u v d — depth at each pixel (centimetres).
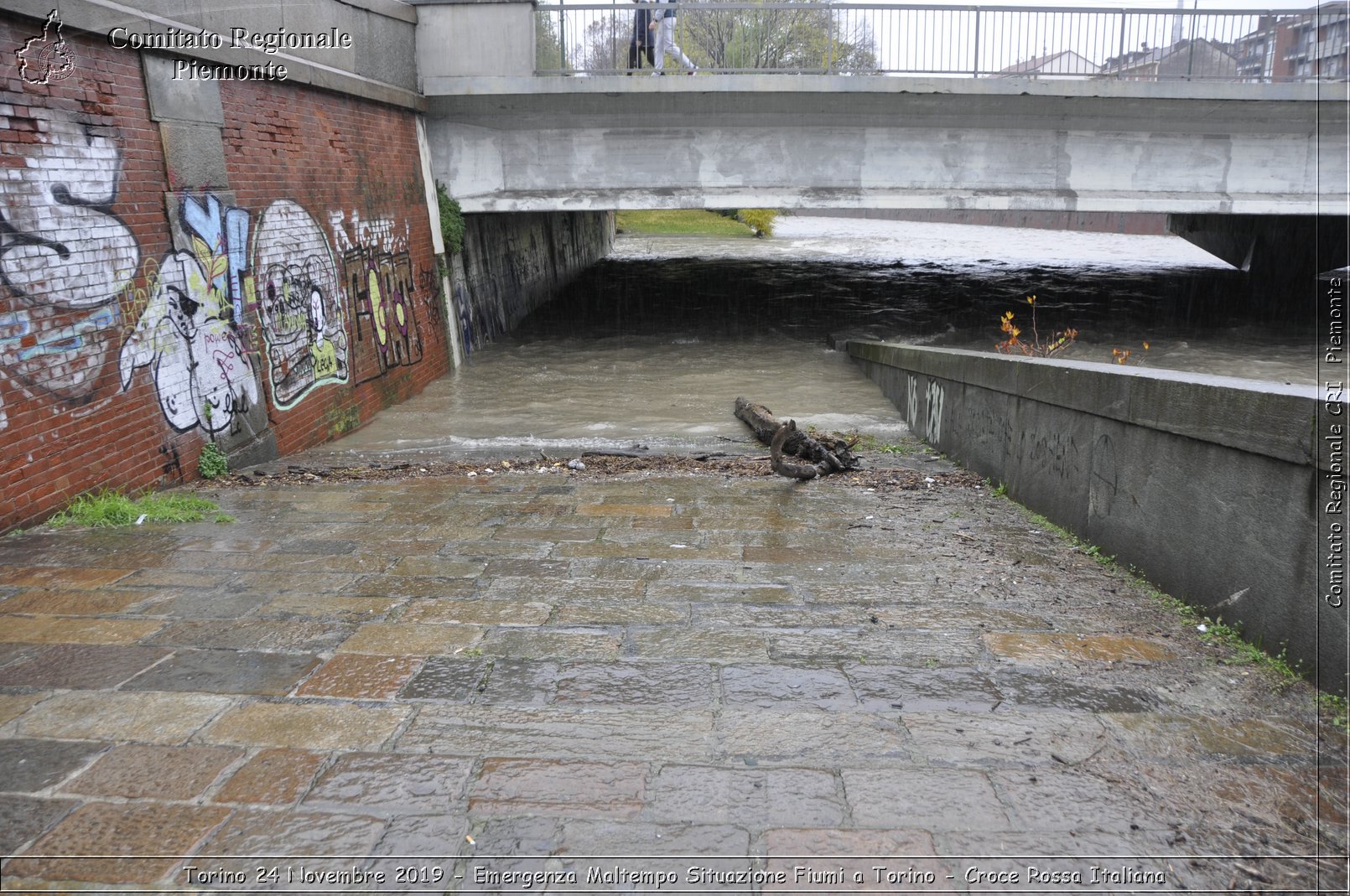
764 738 308
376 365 1150
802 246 4322
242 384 824
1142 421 468
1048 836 257
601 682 348
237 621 408
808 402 1244
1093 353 1642
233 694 337
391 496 671
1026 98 1362
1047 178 1488
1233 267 2912
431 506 636
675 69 1435
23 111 573
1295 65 1375
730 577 475
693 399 1268
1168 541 449
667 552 521
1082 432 548
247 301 837
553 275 2456
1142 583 468
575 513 616
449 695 337
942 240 4759
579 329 1948
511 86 1327
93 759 292
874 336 1822
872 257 3625
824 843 252
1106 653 377
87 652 373
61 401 602
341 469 809
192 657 369
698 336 1855
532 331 1906
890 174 1489
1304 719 321
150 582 463
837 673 358
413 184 1294
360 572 480
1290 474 358
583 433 1047
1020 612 426
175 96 727
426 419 1127
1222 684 348
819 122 1459
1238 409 386
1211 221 2664
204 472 753
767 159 1479
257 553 515
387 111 1209
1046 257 3591
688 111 1430
